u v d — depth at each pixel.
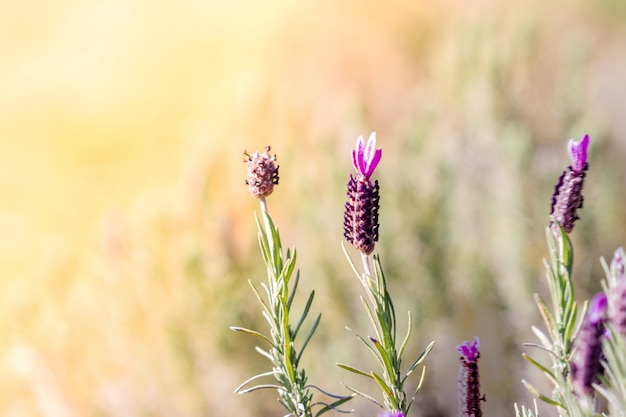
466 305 1.28
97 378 1.21
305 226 1.24
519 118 1.47
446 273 1.27
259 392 1.14
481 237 1.37
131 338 1.18
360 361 1.16
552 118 1.49
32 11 2.04
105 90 1.93
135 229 1.36
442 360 1.22
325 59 2.05
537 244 1.25
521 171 1.26
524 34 1.58
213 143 1.42
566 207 0.46
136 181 1.82
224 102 1.90
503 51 1.52
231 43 2.06
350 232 0.47
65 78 1.94
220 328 1.10
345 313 1.17
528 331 1.22
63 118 1.89
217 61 2.03
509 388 1.19
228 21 2.09
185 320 1.12
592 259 1.22
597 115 1.51
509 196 1.25
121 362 1.19
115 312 1.18
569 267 0.45
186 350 1.10
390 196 1.28
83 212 1.75
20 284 1.51
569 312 0.45
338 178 1.22
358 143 0.48
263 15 2.12
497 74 1.47
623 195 1.39
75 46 2.00
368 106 1.93
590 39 1.87
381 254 1.21
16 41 2.00
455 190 1.41
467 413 0.47
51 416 1.23
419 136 1.36
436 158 1.34
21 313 1.31
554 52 1.83
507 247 1.27
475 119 1.48
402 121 1.81
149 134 1.88
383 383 0.47
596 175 1.26
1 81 1.94
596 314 0.41
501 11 2.04
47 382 1.23
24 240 1.69
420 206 1.28
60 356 1.24
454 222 1.36
